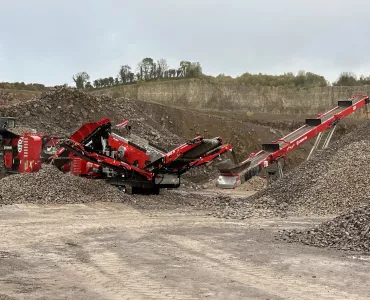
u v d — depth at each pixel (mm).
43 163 22312
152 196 20797
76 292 6965
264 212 17562
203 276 8047
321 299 6785
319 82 81938
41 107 35969
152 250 10273
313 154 25719
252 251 10289
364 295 7027
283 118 57875
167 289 7199
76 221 14148
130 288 7230
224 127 47406
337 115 27750
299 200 19500
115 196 18781
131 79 86688
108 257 9484
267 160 24000
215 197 22844
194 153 20562
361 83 81125
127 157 20656
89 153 19828
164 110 46688
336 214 17125
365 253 10070
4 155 21656
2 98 47469
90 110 38344
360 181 18625
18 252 9797
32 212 15203
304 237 11805
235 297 6812
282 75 86688
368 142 21953
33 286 7242
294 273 8344
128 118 40125
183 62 88062
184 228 13641
